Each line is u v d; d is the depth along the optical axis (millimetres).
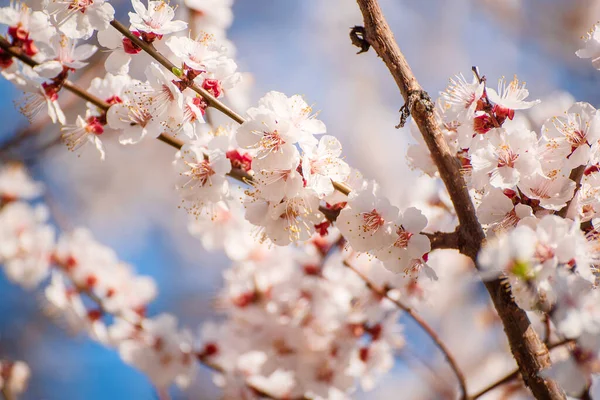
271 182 772
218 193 797
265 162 768
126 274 1029
